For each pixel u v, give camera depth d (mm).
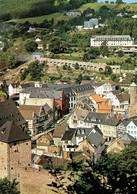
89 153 101188
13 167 84250
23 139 86125
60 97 177250
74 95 194500
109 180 42188
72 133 119438
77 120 145125
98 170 48781
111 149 108125
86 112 147125
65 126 126938
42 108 151750
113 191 40625
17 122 130500
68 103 187375
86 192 40938
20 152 85875
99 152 107875
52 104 163625
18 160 85438
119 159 82188
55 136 123000
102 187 40844
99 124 139250
